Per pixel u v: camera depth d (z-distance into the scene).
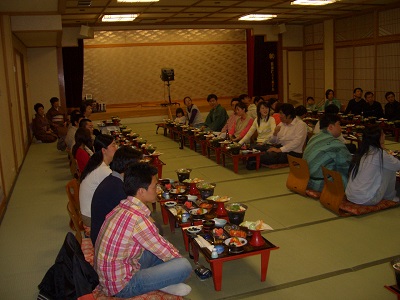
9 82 6.26
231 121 6.75
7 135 5.62
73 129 5.98
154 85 13.01
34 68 10.15
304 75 12.81
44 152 7.87
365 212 3.81
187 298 2.59
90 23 10.46
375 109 8.38
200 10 9.29
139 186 2.15
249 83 12.77
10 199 4.95
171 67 13.08
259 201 4.37
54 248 3.52
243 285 2.73
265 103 6.04
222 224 2.93
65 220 4.19
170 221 3.59
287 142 5.68
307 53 12.55
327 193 4.03
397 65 9.31
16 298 2.74
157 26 11.20
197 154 6.99
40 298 2.08
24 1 6.05
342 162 4.19
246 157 5.64
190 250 3.12
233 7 9.03
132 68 12.73
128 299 2.15
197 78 13.39
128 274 2.12
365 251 3.13
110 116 11.34
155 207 4.18
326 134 4.35
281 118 5.63
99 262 2.10
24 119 8.45
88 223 3.12
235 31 13.55
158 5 8.38
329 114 4.30
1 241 3.70
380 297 2.52
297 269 2.91
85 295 2.03
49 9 6.77
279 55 12.54
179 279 2.21
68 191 3.22
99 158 3.15
